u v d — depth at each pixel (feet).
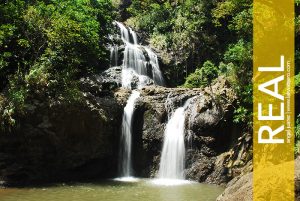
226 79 66.54
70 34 66.49
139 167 65.92
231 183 41.19
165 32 104.53
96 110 62.23
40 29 68.18
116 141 66.54
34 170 58.65
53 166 60.34
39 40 68.28
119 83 80.84
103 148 63.67
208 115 63.00
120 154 66.64
